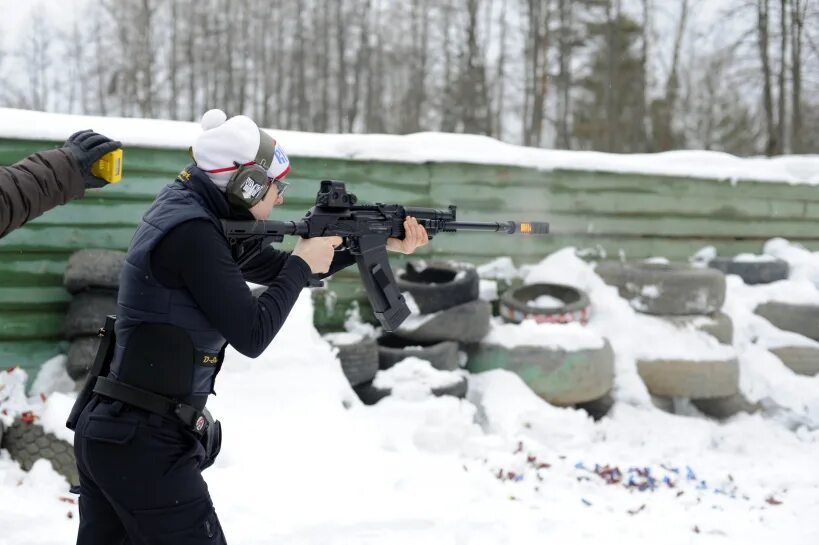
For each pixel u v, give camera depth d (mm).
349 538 3791
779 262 8102
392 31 24234
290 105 24516
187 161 5879
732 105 28000
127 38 24016
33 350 5418
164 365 2160
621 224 7660
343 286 6555
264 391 5039
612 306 6953
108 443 2129
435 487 4395
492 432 5730
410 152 6762
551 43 22031
